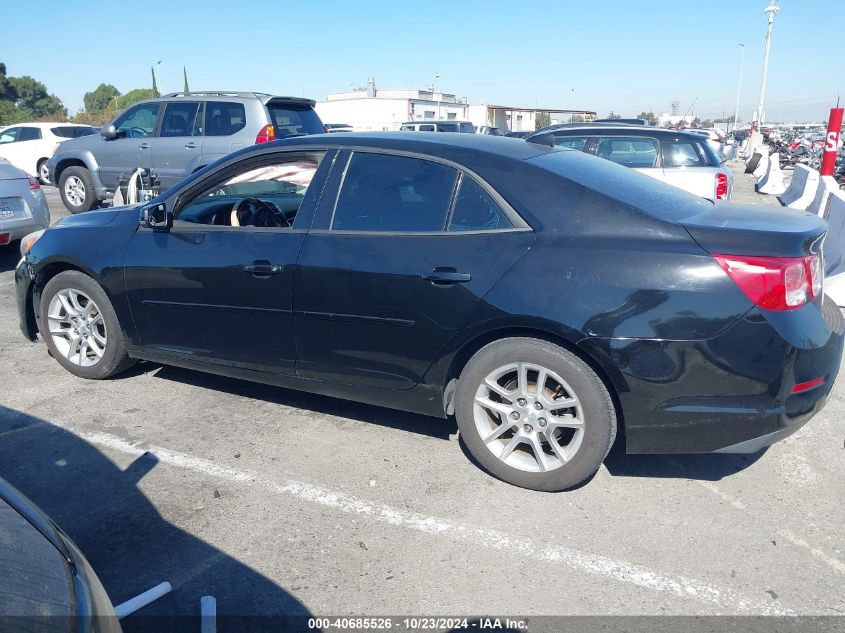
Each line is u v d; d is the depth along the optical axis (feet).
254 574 9.36
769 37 125.59
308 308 12.37
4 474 11.78
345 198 12.46
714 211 11.71
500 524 10.48
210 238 13.50
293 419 13.94
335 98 163.73
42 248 15.43
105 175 37.47
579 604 8.82
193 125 34.71
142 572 9.37
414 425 13.71
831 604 8.82
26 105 314.35
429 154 12.02
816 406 10.44
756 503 11.12
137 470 11.93
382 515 10.69
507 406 11.28
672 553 9.82
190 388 15.43
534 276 10.64
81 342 15.66
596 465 10.86
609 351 10.18
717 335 9.90
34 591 5.32
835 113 35.76
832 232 26.99
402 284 11.48
